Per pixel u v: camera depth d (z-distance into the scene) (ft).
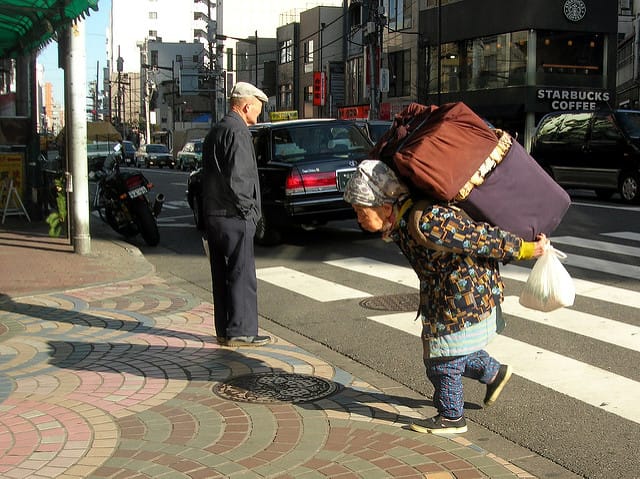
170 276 29.94
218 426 13.60
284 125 36.11
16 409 14.55
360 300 24.61
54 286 26.78
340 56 175.52
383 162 12.19
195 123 279.69
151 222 37.83
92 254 33.76
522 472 11.81
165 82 317.83
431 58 126.93
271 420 13.89
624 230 38.27
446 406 13.07
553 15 110.73
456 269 12.06
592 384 16.01
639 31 122.01
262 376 16.63
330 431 13.35
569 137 56.34
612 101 114.52
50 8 28.43
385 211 12.02
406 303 23.91
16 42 38.70
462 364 12.85
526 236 11.89
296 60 188.34
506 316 21.70
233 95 18.31
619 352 18.16
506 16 113.09
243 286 18.88
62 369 17.17
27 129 45.32
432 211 11.46
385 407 14.69
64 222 40.04
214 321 20.45
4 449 12.58
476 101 118.73
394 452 12.42
